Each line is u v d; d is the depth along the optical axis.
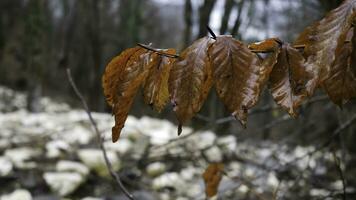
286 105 0.66
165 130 4.79
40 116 5.43
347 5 0.64
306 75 0.65
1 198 3.04
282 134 3.75
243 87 0.63
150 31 13.62
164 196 3.37
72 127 4.71
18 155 3.80
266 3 4.37
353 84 0.64
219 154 3.97
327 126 3.28
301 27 3.65
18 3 15.67
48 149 4.01
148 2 13.27
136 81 0.73
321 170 3.23
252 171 3.35
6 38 15.80
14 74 15.46
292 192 2.58
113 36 13.50
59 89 15.79
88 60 15.16
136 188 3.56
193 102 0.65
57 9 12.62
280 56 0.67
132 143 4.30
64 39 9.87
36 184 3.46
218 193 2.02
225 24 3.81
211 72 0.67
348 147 3.67
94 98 13.37
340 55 0.64
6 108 11.09
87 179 3.56
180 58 0.67
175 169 3.94
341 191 1.75
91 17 12.81
